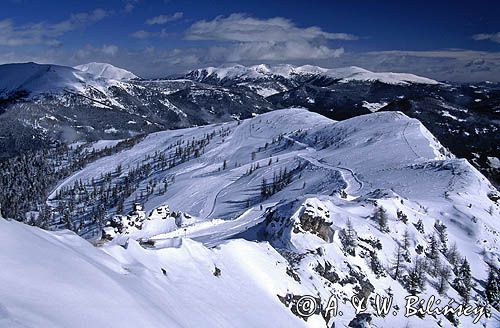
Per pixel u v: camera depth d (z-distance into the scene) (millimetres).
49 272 19203
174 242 39250
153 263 32906
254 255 45312
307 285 50031
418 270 82125
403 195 163750
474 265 106188
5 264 18094
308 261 57938
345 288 59812
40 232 25062
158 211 112500
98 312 18172
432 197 156500
